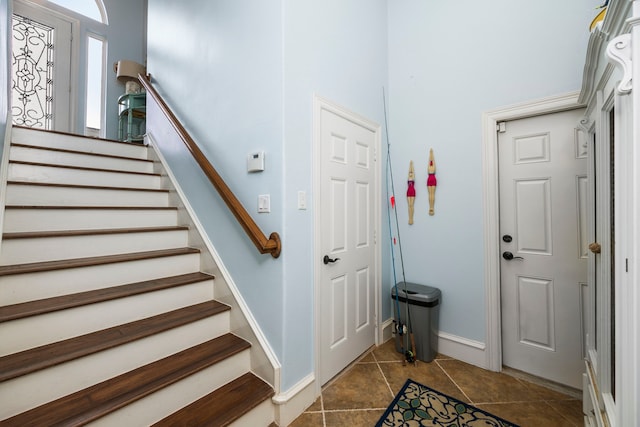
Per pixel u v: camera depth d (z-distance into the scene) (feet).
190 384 4.36
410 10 8.01
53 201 6.11
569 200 5.85
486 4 6.68
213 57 6.47
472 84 6.88
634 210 2.50
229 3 6.00
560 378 5.92
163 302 5.34
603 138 3.70
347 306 6.59
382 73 8.14
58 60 12.55
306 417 5.00
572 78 5.62
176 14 7.93
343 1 6.55
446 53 7.31
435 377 6.24
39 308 4.02
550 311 6.06
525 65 6.15
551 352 6.04
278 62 4.95
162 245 6.68
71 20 12.88
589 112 4.66
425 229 7.67
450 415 5.05
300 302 5.24
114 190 7.09
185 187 7.55
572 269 5.82
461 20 7.07
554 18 5.82
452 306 7.19
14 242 4.65
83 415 3.37
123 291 4.91
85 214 6.04
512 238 6.52
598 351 3.84
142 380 4.06
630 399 2.64
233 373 4.99
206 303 5.93
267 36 5.15
